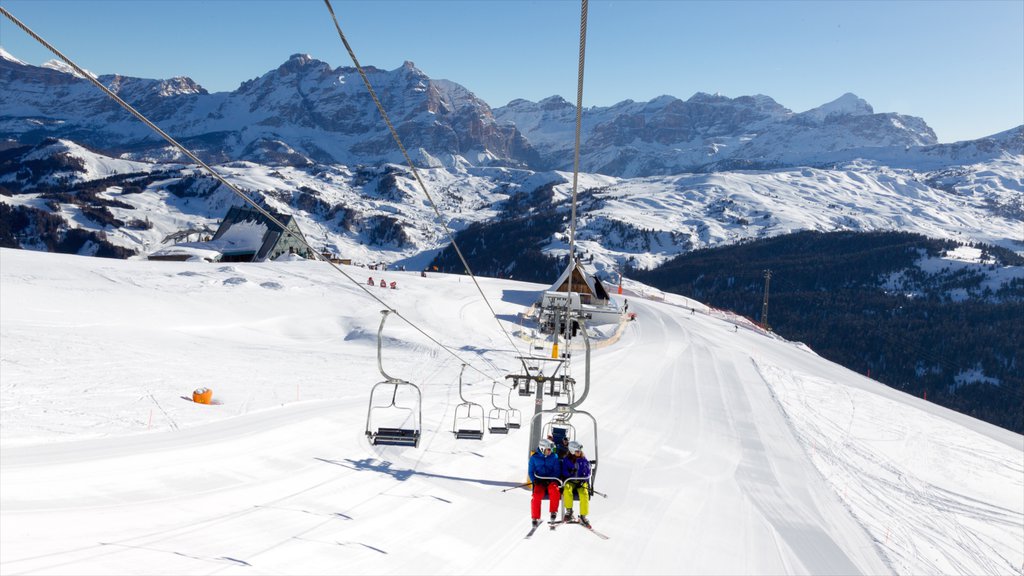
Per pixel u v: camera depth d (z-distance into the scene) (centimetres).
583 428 2123
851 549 1343
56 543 843
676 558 1089
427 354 3659
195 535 920
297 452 1441
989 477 2669
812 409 3288
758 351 5409
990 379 18362
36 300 3559
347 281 5891
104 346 2792
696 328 6359
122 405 1792
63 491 1070
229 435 1532
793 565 1184
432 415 2020
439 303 5600
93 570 760
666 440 2103
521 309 6112
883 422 3375
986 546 1745
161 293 4325
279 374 2678
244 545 894
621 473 1633
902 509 1852
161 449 1369
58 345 2664
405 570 871
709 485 1642
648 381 3366
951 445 3134
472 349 3950
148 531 923
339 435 1633
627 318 6288
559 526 1133
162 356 2772
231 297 4584
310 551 895
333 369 2956
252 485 1193
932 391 18400
